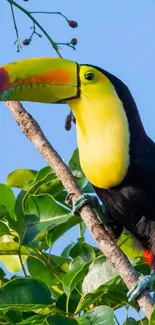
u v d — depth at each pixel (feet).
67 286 26.89
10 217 28.89
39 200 28.71
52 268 30.04
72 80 29.66
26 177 32.27
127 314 27.96
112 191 30.14
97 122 29.58
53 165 28.04
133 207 30.35
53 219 28.78
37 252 29.91
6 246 29.78
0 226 29.43
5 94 28.89
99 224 26.58
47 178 29.86
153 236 30.58
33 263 30.07
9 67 29.12
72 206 28.19
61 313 26.13
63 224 28.91
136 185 29.76
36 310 27.48
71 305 26.89
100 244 25.86
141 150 29.78
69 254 30.04
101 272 27.07
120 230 31.94
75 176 31.68
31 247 29.81
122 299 27.58
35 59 29.60
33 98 29.48
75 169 31.81
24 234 28.37
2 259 32.19
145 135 30.55
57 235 29.12
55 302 28.58
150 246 30.73
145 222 30.68
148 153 29.89
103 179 29.71
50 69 29.45
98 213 31.09
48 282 30.35
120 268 25.29
